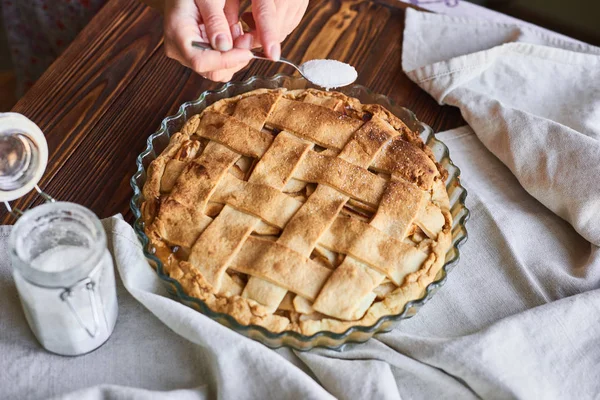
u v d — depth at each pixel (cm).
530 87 80
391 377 60
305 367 62
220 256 61
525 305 67
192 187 65
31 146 61
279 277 60
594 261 68
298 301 60
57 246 56
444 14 87
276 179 65
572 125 77
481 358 60
